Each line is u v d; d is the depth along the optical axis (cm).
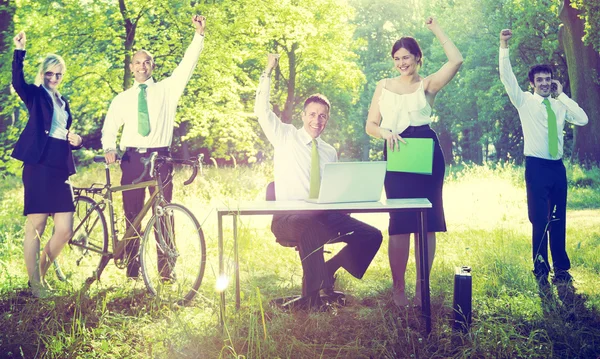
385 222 997
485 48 3438
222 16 1605
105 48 1582
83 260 579
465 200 1243
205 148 3103
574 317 430
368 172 402
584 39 1838
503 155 4078
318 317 417
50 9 1467
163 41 1590
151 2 1463
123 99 563
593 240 713
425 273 399
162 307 457
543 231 536
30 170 501
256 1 1733
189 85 1652
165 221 500
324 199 402
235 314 405
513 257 585
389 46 4384
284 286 536
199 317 432
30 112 501
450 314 436
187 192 1139
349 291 518
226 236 746
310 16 1962
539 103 548
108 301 478
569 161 1873
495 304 453
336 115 3747
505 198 1255
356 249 461
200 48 564
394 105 463
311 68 2953
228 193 1144
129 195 558
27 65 1420
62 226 509
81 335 387
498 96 3322
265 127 465
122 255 529
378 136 466
